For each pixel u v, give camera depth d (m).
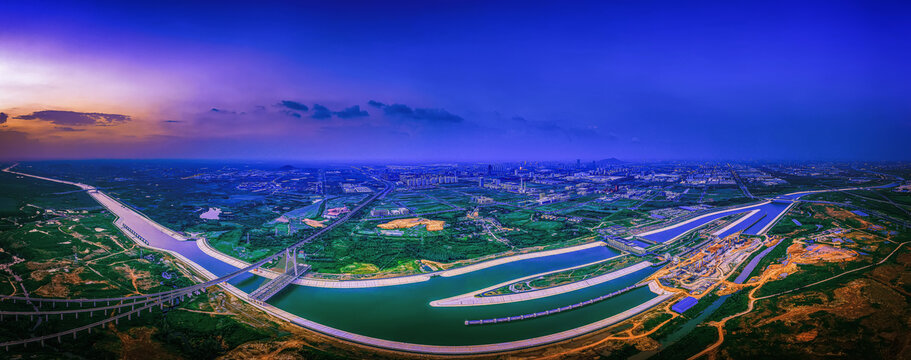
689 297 199.75
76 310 181.75
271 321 180.75
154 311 185.88
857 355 141.12
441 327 176.88
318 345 160.38
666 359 147.75
